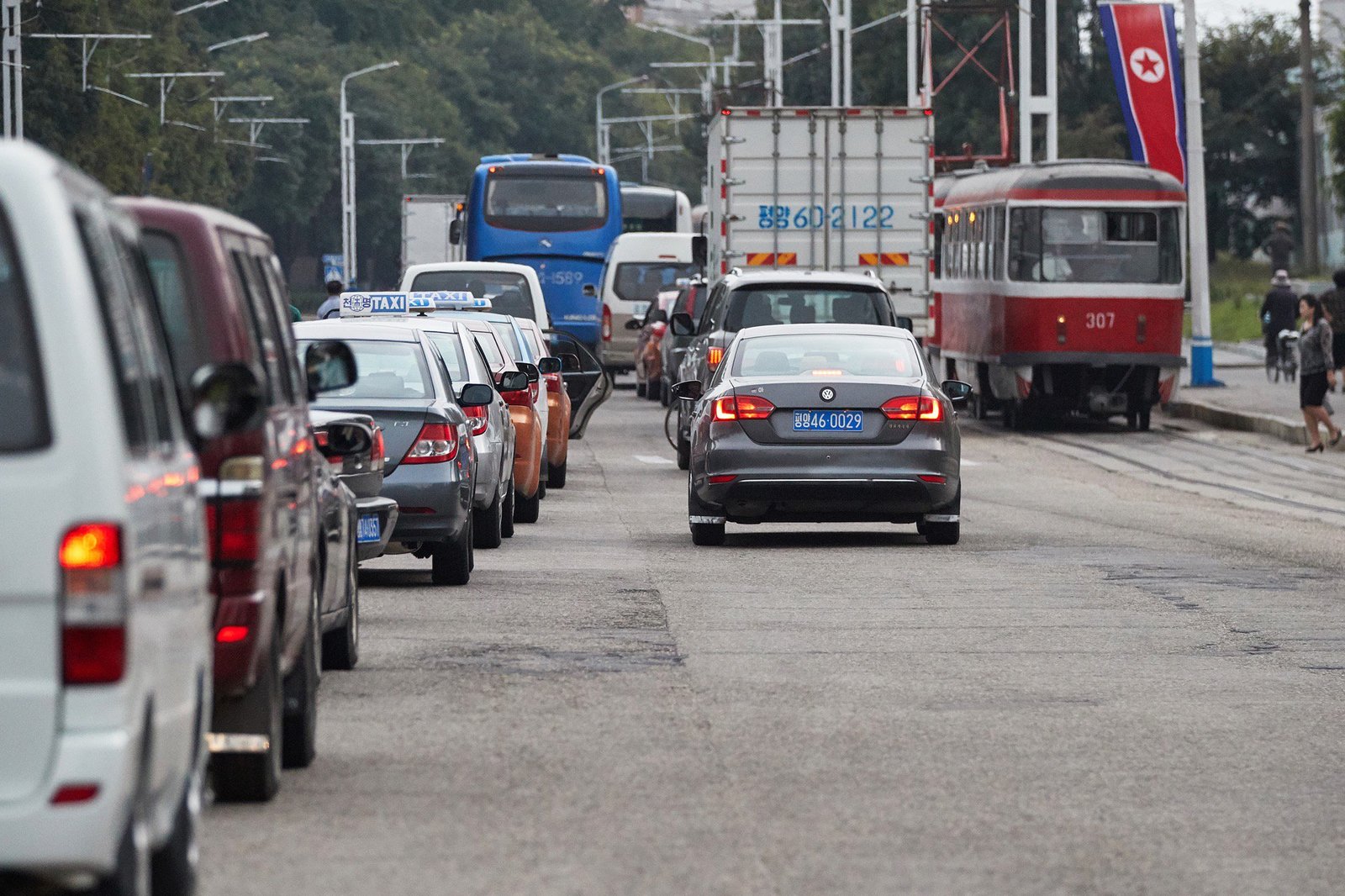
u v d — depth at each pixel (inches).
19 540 619.2
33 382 625.0
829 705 1230.3
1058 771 1051.9
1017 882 834.2
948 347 4677.7
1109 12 4503.0
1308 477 3137.3
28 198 631.2
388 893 807.1
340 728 1143.6
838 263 3959.2
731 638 1492.4
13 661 617.9
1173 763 1072.2
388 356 1793.8
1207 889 826.8
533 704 1222.9
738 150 3959.2
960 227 4549.7
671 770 1044.5
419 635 1493.6
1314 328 3526.1
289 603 956.6
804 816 947.3
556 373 2854.3
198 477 751.1
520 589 1768.0
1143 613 1632.6
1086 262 4035.4
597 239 5757.9
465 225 6023.6
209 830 908.0
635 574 1887.3
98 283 649.0
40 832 610.9
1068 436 3983.8
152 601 655.1
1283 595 1743.4
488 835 904.3
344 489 1278.3
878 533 2304.4
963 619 1596.9
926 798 988.6
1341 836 919.0
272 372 950.4
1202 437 3907.5
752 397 2084.2
